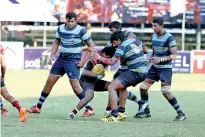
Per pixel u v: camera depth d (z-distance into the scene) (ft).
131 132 70.85
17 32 254.68
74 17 86.99
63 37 87.56
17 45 222.07
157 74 88.99
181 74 219.61
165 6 243.60
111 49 87.92
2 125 74.64
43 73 202.18
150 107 109.09
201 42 261.65
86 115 90.74
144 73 83.97
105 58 86.17
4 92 79.46
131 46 83.25
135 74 83.30
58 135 67.36
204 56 225.97
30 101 116.16
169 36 86.53
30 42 256.93
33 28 253.65
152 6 244.01
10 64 222.07
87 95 86.02
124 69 84.79
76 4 241.55
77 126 75.51
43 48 223.71
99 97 126.72
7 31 251.60
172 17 243.40
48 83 90.33
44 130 71.05
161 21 86.22
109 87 83.61
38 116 88.79
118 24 86.53
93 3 243.19
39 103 91.66
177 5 242.99
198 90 150.82
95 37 256.52
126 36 84.69
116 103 83.15
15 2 235.61
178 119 88.17
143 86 90.02
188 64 226.17
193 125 79.41
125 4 244.22
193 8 243.81
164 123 82.02
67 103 112.88
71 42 87.25
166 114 97.50
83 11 242.99
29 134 67.67
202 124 81.41
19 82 163.32
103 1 244.01
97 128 73.92
